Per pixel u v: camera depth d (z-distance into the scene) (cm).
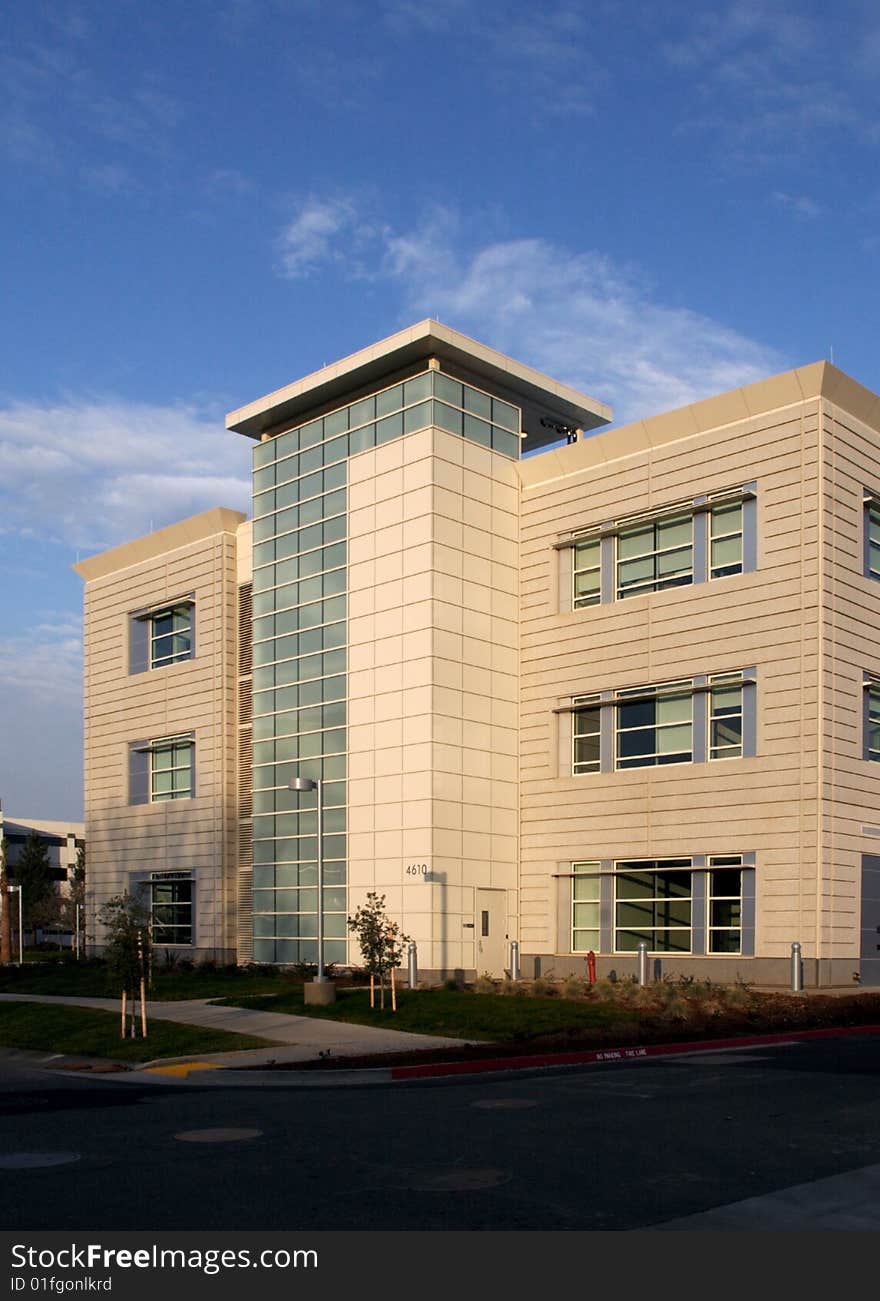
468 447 3650
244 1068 1841
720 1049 2094
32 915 9344
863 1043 2175
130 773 4747
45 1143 1170
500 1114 1306
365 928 2659
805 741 3017
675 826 3275
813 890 2964
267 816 3938
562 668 3622
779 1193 906
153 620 4800
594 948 3456
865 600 3189
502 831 3606
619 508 3528
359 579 3709
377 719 3591
